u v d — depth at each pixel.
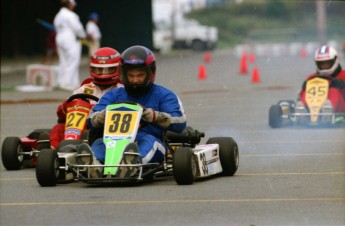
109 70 44.16
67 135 41.81
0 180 40.19
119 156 35.62
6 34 176.12
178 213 31.02
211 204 32.53
